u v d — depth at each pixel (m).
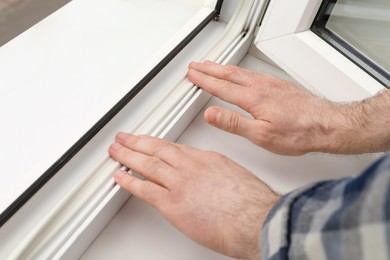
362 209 0.26
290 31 0.65
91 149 0.57
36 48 0.63
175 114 0.61
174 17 0.73
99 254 0.53
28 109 0.57
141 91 0.64
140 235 0.56
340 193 0.30
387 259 0.25
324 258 0.30
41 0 0.69
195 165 0.55
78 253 0.52
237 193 0.51
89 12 0.70
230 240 0.48
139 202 0.59
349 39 0.68
